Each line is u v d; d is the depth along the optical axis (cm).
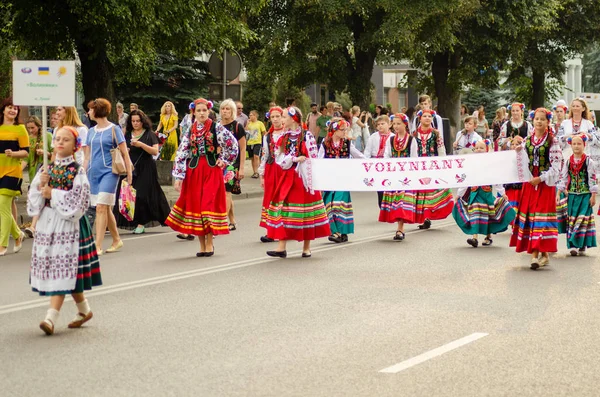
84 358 764
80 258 853
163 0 1994
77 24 2042
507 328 865
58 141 840
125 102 3469
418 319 903
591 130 1609
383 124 1563
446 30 3438
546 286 1078
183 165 1308
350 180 1384
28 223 1648
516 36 3928
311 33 3269
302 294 1030
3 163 1385
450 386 680
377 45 3356
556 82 5253
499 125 2084
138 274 1170
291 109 1298
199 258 1305
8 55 2536
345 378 700
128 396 659
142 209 1598
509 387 679
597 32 4631
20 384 690
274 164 1457
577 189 1318
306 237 1291
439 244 1435
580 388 677
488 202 1409
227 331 854
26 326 887
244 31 2269
